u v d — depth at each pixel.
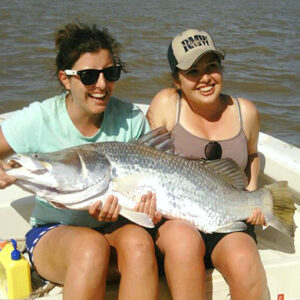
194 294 2.57
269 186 3.03
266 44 13.35
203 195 2.82
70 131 2.85
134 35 13.54
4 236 3.23
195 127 3.27
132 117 3.01
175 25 15.55
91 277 2.43
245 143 3.29
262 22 17.14
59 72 2.83
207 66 3.12
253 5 22.73
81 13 17.11
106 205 2.60
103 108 2.78
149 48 11.95
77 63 2.70
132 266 2.49
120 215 2.86
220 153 3.23
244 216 2.94
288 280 2.96
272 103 8.90
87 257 2.44
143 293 2.48
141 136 2.93
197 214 2.81
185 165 2.81
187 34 3.17
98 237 2.54
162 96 3.36
